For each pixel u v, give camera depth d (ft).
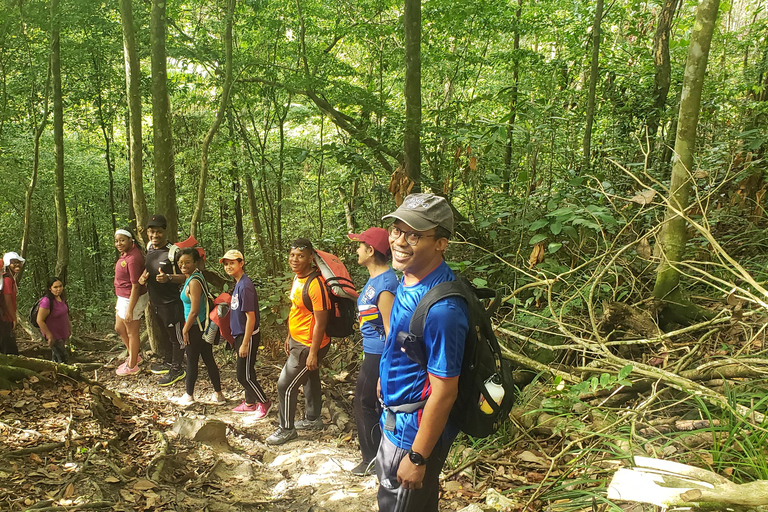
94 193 45.98
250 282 14.46
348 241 23.04
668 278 13.62
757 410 9.09
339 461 12.00
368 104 25.13
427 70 31.48
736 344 12.25
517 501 9.32
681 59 30.17
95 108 33.22
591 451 9.77
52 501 8.45
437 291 5.93
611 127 25.26
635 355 13.15
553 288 15.48
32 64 26.04
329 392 16.33
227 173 31.24
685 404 10.74
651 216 17.43
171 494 9.61
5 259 17.88
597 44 20.92
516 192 22.25
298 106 35.12
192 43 27.45
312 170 37.55
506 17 27.17
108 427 12.01
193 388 15.89
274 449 13.04
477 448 11.51
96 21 24.90
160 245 17.25
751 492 5.87
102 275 46.75
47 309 17.40
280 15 28.71
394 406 6.37
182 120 31.94
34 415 11.38
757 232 17.10
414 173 19.39
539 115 21.18
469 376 6.05
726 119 26.76
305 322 12.91
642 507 7.66
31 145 33.73
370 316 10.64
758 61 30.04
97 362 20.25
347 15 30.22
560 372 11.84
